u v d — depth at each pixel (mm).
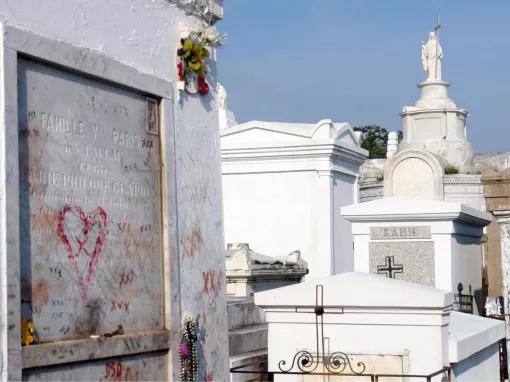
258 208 18641
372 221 14305
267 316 8219
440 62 38844
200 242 7398
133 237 6410
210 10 7730
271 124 18797
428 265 14008
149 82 6668
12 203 5156
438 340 7688
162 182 6812
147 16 6828
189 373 6934
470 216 14594
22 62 5383
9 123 5180
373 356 7855
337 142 18234
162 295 6746
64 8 5863
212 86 7793
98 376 5879
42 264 5441
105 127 6156
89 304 5863
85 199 5883
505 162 20828
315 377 7996
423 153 29891
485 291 18031
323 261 18062
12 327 5098
